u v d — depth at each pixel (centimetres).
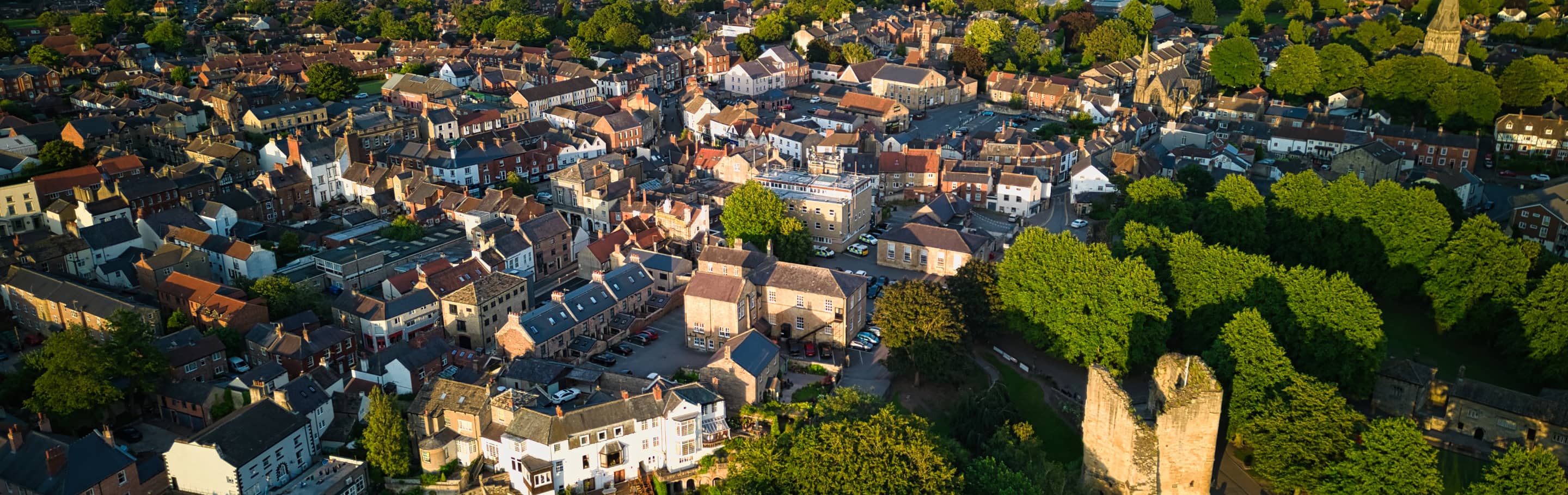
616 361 16812
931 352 15488
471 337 17512
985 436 14088
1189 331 16612
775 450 12875
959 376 15688
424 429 14275
